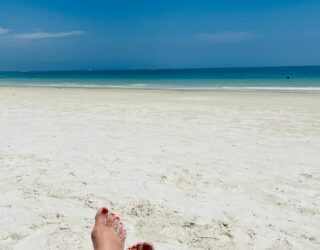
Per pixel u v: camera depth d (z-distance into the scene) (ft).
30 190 11.95
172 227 9.52
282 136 20.99
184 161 15.60
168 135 21.09
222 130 22.77
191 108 34.53
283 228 9.50
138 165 14.93
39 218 9.89
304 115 29.55
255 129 23.18
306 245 8.63
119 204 10.90
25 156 16.11
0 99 43.57
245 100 43.47
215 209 10.65
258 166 14.97
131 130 22.54
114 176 13.48
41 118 27.17
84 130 22.40
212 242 8.75
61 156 16.20
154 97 48.19
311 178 13.52
